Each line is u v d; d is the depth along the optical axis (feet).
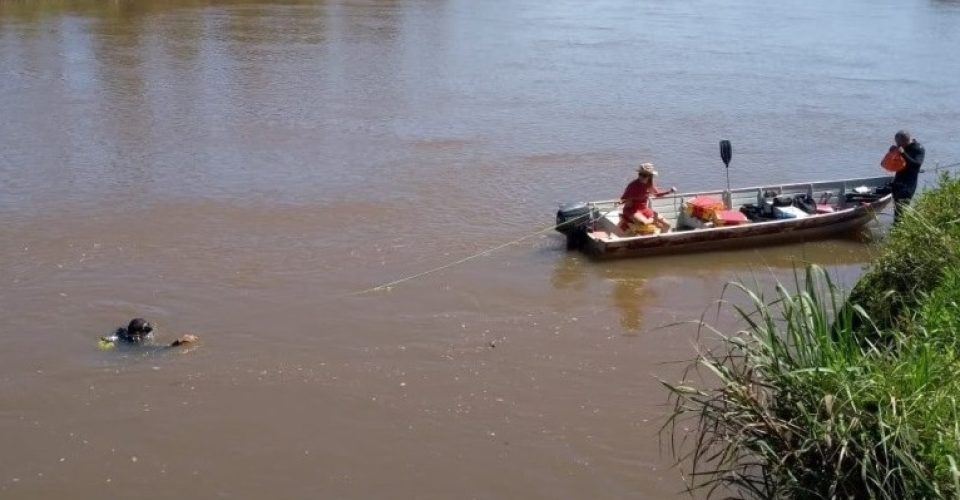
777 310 44.68
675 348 42.29
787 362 24.62
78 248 53.11
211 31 132.05
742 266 52.44
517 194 64.75
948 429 21.95
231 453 34.17
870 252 53.36
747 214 56.90
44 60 107.14
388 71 108.68
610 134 81.87
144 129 80.07
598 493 31.63
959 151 77.30
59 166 68.95
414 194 64.28
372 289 48.49
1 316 44.34
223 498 31.71
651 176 53.31
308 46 123.34
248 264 51.42
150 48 117.19
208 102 90.48
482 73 108.99
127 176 67.05
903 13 174.81
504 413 36.70
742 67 116.06
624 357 41.37
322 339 42.73
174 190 64.18
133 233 55.77
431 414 36.60
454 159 73.20
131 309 45.44
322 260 52.24
